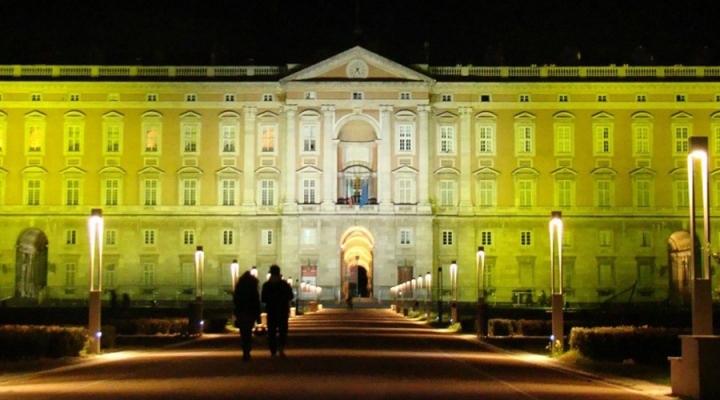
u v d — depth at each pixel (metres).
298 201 144.88
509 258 145.88
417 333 79.75
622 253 146.12
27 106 145.50
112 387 34.94
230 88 146.38
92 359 50.91
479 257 95.19
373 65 145.00
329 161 144.62
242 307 46.22
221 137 146.62
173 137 146.12
